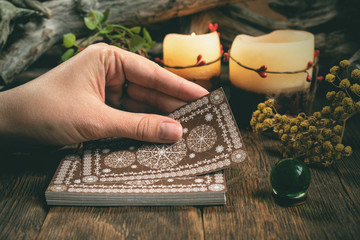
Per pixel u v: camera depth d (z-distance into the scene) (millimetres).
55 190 279
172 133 298
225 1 465
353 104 292
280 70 345
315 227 261
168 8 455
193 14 490
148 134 300
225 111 310
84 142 327
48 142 321
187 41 375
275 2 486
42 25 427
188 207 281
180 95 337
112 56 331
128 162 303
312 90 383
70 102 307
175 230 262
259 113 333
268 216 271
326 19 473
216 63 391
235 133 300
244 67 354
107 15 424
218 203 279
